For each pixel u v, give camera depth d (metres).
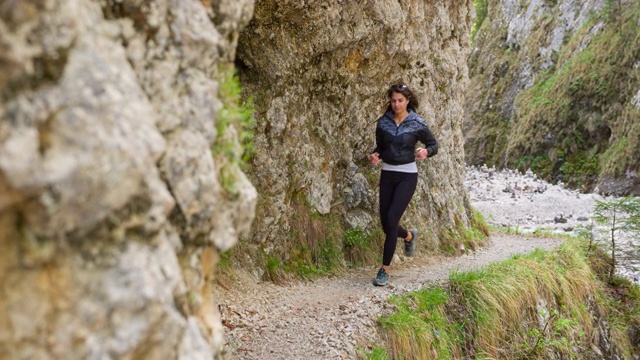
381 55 7.14
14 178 1.44
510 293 6.27
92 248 1.66
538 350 6.17
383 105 7.64
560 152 23.17
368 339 4.71
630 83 21.70
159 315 1.75
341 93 6.98
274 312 5.04
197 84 2.20
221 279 5.32
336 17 6.16
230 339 4.41
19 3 1.49
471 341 5.66
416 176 5.77
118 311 1.66
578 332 7.18
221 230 2.30
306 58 6.26
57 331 1.58
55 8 1.58
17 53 1.48
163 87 2.08
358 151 7.37
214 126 2.25
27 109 1.50
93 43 1.70
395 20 6.95
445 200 8.45
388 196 5.77
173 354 1.82
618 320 8.36
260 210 5.95
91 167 1.58
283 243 6.20
